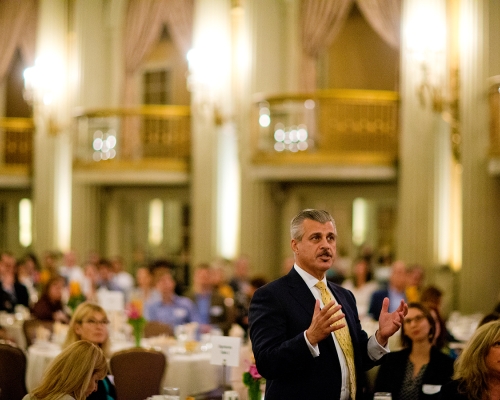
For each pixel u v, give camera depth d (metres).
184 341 16.06
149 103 31.61
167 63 31.25
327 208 28.31
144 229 32.31
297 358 6.40
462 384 7.80
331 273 20.86
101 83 31.91
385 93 24.78
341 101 24.89
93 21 31.84
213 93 28.08
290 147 25.81
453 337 15.65
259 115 26.48
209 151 28.08
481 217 22.39
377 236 28.69
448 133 23.94
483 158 22.45
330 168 24.44
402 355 10.12
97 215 31.30
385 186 25.97
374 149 25.17
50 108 32.81
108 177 29.00
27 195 35.19
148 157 29.86
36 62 32.91
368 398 10.05
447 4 23.81
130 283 26.77
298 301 6.93
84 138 30.58
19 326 19.38
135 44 30.62
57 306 18.09
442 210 23.75
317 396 6.71
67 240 32.84
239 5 28.11
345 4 26.62
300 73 27.30
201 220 28.11
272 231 27.14
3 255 23.59
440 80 23.59
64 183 32.94
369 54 27.33
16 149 34.50
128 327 16.89
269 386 6.99
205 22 28.33
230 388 12.43
